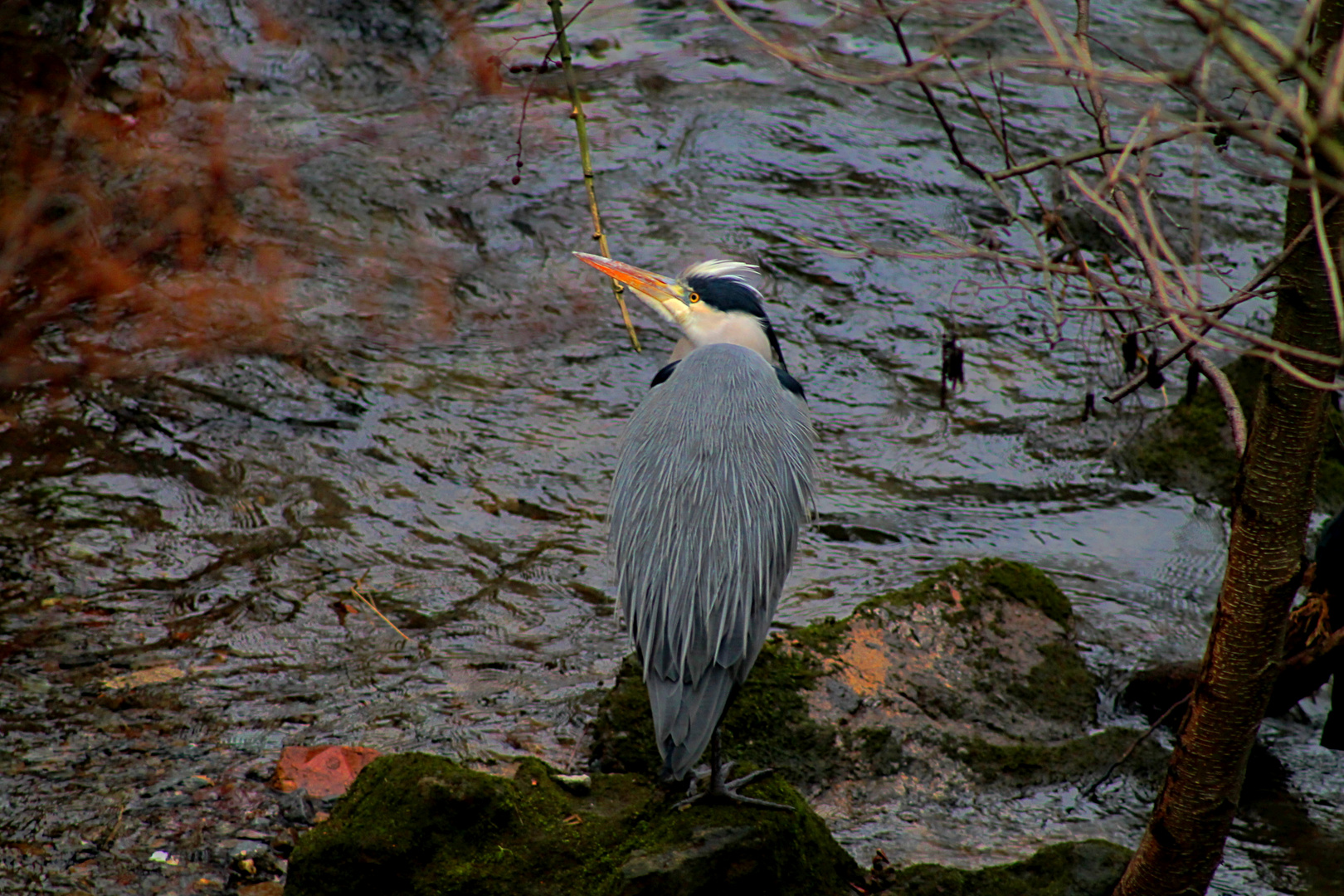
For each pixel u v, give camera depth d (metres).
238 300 15.39
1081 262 6.20
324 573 11.12
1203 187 18.39
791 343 15.34
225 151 18.34
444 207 17.62
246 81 20.14
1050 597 10.44
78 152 18.02
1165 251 5.42
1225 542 12.39
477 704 9.51
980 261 16.84
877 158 19.06
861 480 13.12
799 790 8.68
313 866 6.93
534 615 10.75
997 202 18.11
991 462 13.50
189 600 10.59
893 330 15.66
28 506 11.68
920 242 17.27
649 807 7.32
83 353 14.20
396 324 15.27
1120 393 7.08
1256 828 8.78
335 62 20.80
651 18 22.80
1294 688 9.45
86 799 8.20
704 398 7.31
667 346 15.30
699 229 17.36
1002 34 21.77
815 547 12.08
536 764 7.60
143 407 13.36
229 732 9.02
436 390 14.15
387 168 18.38
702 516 6.96
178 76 19.92
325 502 12.20
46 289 15.31
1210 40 3.78
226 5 21.50
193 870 7.63
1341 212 5.07
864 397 14.49
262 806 8.24
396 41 21.34
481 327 15.41
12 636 9.95
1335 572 8.81
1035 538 12.38
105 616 10.30
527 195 17.95
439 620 10.60
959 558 11.55
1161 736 9.66
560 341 15.23
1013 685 9.68
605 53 21.72
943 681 9.51
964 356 15.12
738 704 8.89
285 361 14.38
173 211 16.89
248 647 10.05
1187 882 6.57
